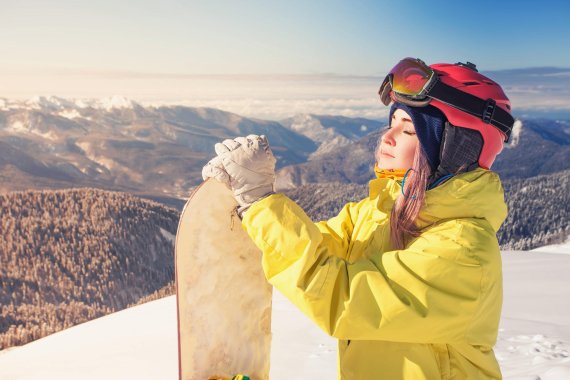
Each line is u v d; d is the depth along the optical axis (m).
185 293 1.14
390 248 1.11
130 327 10.12
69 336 10.59
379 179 1.25
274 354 5.12
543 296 8.37
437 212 1.02
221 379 1.17
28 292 93.44
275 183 1.08
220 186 1.16
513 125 1.11
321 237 1.00
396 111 1.12
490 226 1.02
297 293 0.96
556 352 4.21
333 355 4.98
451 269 0.95
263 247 1.00
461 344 1.01
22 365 8.32
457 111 1.03
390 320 0.94
